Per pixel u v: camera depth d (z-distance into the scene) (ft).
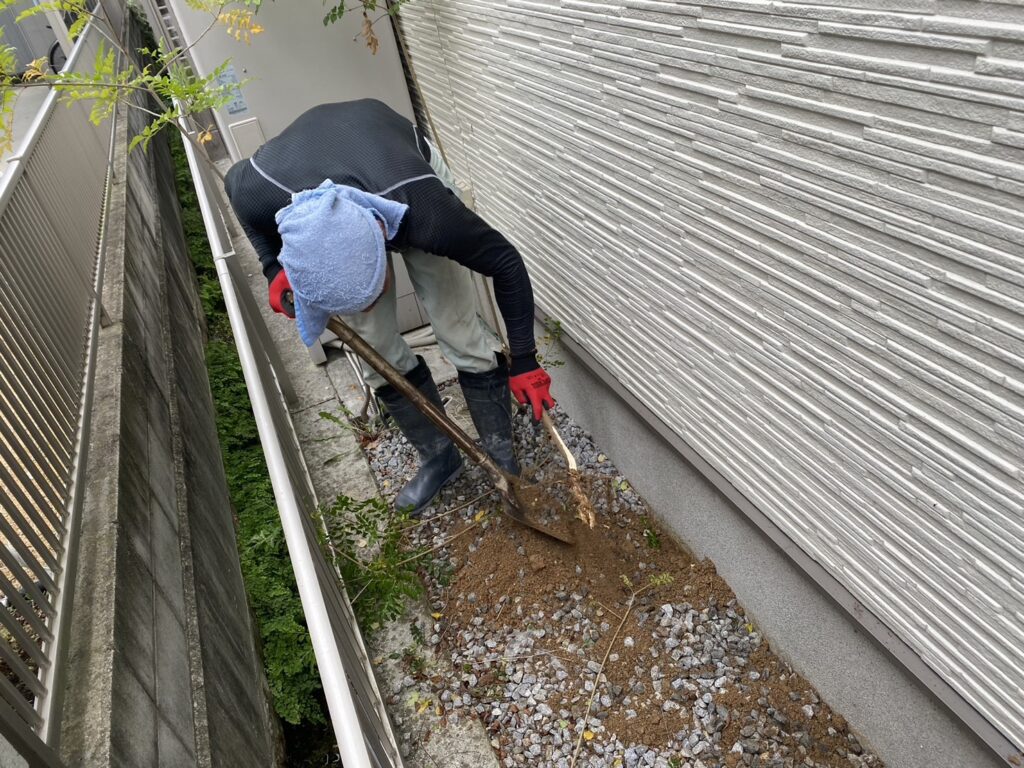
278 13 11.51
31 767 4.97
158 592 7.47
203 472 10.75
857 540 5.74
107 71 9.59
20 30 31.91
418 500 10.31
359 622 8.94
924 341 4.29
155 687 6.49
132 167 16.92
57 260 10.26
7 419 7.34
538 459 10.93
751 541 7.67
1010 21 3.17
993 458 4.14
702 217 6.08
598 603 8.76
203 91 10.02
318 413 12.71
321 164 7.34
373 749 5.65
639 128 6.57
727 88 5.16
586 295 9.20
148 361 11.02
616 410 9.70
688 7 5.22
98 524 7.38
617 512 9.82
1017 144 3.32
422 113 13.50
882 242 4.33
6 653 5.57
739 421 6.79
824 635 6.99
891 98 3.87
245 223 7.98
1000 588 4.50
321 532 9.12
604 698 7.80
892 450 4.94
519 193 10.15
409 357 9.77
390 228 6.97
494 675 8.27
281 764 8.18
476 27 9.46
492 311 11.52
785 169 4.89
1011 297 3.66
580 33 6.95
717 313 6.45
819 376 5.41
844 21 3.96
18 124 23.76
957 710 5.38
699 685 7.78
